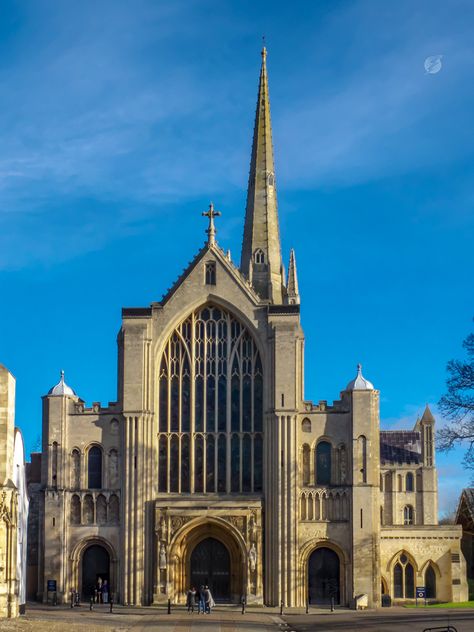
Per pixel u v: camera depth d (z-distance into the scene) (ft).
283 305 358.84
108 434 360.69
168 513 347.56
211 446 357.61
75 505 357.61
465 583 365.40
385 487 510.58
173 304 364.17
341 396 357.00
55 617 284.82
